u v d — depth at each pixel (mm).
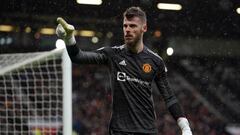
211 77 45344
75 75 42750
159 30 39562
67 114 10062
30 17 34812
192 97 42781
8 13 33781
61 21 7945
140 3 32188
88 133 35594
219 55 44938
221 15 35438
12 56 11242
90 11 33781
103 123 36594
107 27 38344
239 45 42688
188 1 32531
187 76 45375
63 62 10156
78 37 41906
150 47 42625
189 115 40062
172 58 44938
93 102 39656
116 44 42219
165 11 34031
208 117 40094
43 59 10383
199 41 42500
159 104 39562
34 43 40844
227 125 39750
